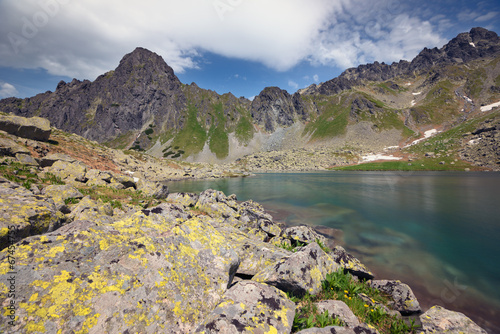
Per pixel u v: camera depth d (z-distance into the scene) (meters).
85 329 4.14
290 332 5.56
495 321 9.69
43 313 3.98
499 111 180.62
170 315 5.16
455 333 7.47
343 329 5.66
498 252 17.41
